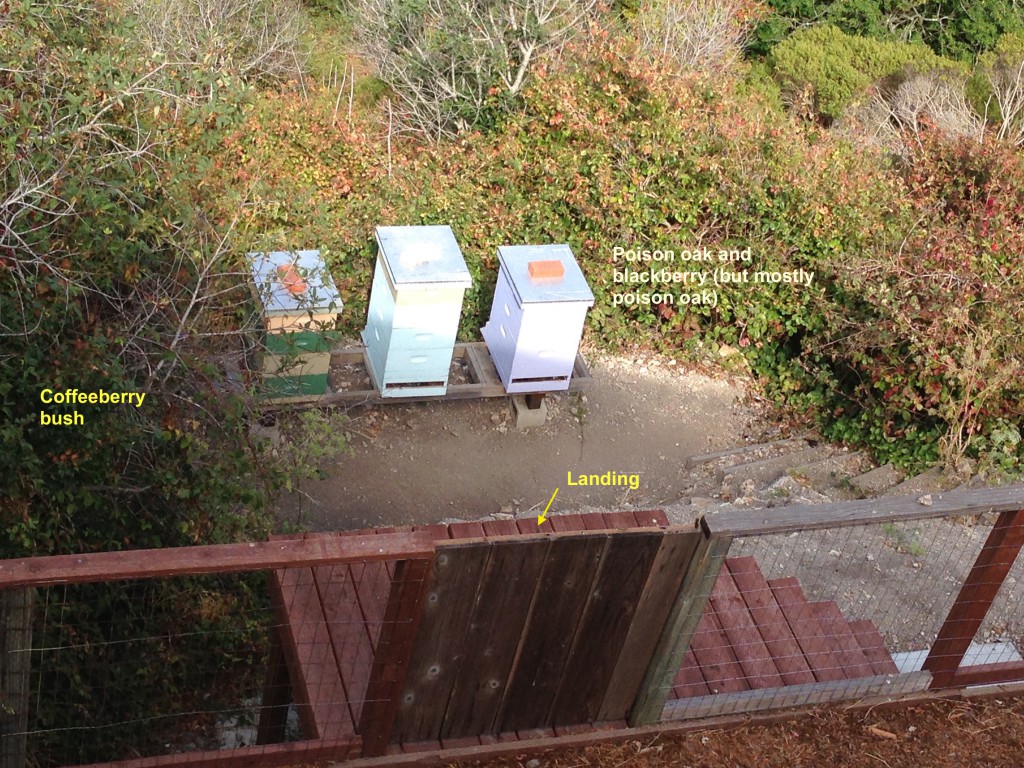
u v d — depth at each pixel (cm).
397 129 1438
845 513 333
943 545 658
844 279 927
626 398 945
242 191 753
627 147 1001
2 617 270
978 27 1923
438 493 801
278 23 1555
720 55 1617
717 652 410
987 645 490
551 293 788
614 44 1094
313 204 870
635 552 325
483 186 1052
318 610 377
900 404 880
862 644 436
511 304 807
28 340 477
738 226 988
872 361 895
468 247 976
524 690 354
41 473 473
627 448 892
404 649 317
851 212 971
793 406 981
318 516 753
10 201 478
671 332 1020
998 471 843
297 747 333
